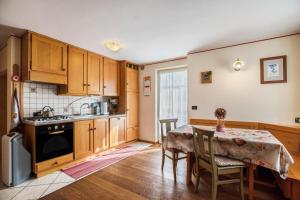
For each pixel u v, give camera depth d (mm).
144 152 3768
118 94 4328
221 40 2967
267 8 1962
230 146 2027
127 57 4051
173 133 2414
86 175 2629
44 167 2559
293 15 2121
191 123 3600
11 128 2561
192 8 1958
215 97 3387
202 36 2787
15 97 2609
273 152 1768
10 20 2191
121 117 4125
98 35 2719
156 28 2479
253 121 3008
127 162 3168
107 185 2330
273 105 2850
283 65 2758
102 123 3576
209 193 2143
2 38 2789
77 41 2980
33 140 2484
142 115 4750
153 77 4562
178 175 2637
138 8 1945
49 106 3191
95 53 3668
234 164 1898
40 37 2660
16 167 2299
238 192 2168
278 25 2406
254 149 1886
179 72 4293
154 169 2855
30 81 2750
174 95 4348
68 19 2184
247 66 3070
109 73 4059
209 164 1958
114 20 2229
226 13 2072
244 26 2434
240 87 3137
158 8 1951
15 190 2186
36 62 2605
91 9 1950
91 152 3307
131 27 2438
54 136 2691
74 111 3660
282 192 2035
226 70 3273
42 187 2268
